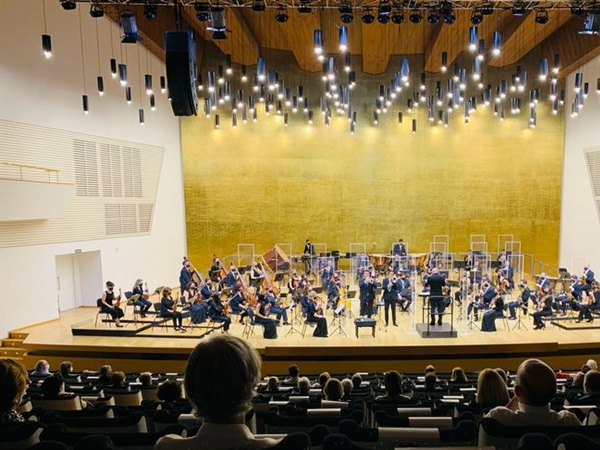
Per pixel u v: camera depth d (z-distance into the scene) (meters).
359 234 21.84
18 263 13.17
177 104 7.66
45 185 12.98
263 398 5.79
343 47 11.10
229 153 20.94
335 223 21.75
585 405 4.69
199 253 20.84
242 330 12.48
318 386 7.43
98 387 7.04
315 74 21.53
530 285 18.16
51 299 14.13
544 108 20.61
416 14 11.85
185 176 20.59
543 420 2.69
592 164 19.00
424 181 21.67
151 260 18.55
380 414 3.79
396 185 21.77
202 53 20.16
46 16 13.95
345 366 10.66
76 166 15.11
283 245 21.50
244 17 17.16
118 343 11.30
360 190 21.78
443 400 5.45
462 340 10.99
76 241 15.14
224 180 20.94
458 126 21.41
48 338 11.95
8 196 11.85
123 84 13.95
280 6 12.92
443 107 21.45
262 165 21.23
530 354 10.67
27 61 13.39
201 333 12.12
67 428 3.51
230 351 1.52
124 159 17.14
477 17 11.87
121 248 17.03
